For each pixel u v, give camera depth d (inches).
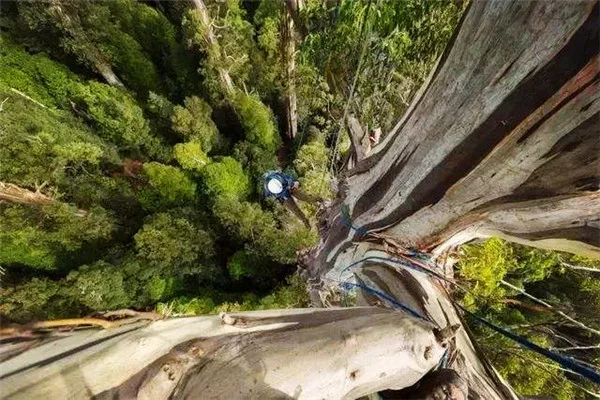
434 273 98.0
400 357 57.9
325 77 197.8
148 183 450.9
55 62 471.5
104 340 57.2
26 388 49.1
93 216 412.5
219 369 53.2
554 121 51.9
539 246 79.3
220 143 459.2
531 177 60.9
